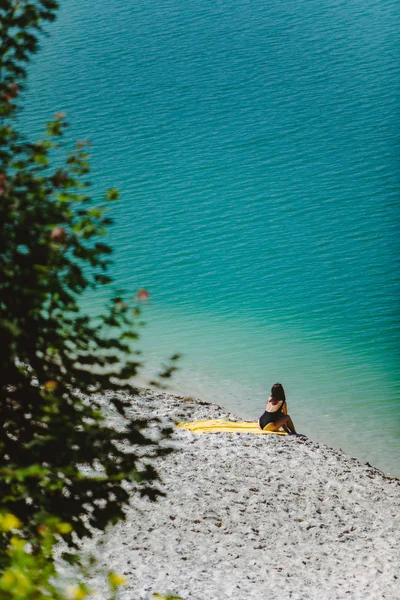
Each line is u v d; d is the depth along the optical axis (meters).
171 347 52.94
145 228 75.19
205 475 33.69
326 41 123.50
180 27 131.50
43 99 105.12
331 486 34.62
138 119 100.62
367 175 85.81
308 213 78.56
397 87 107.19
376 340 54.75
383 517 32.31
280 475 34.97
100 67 116.19
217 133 97.06
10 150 15.51
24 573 9.66
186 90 109.31
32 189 14.78
